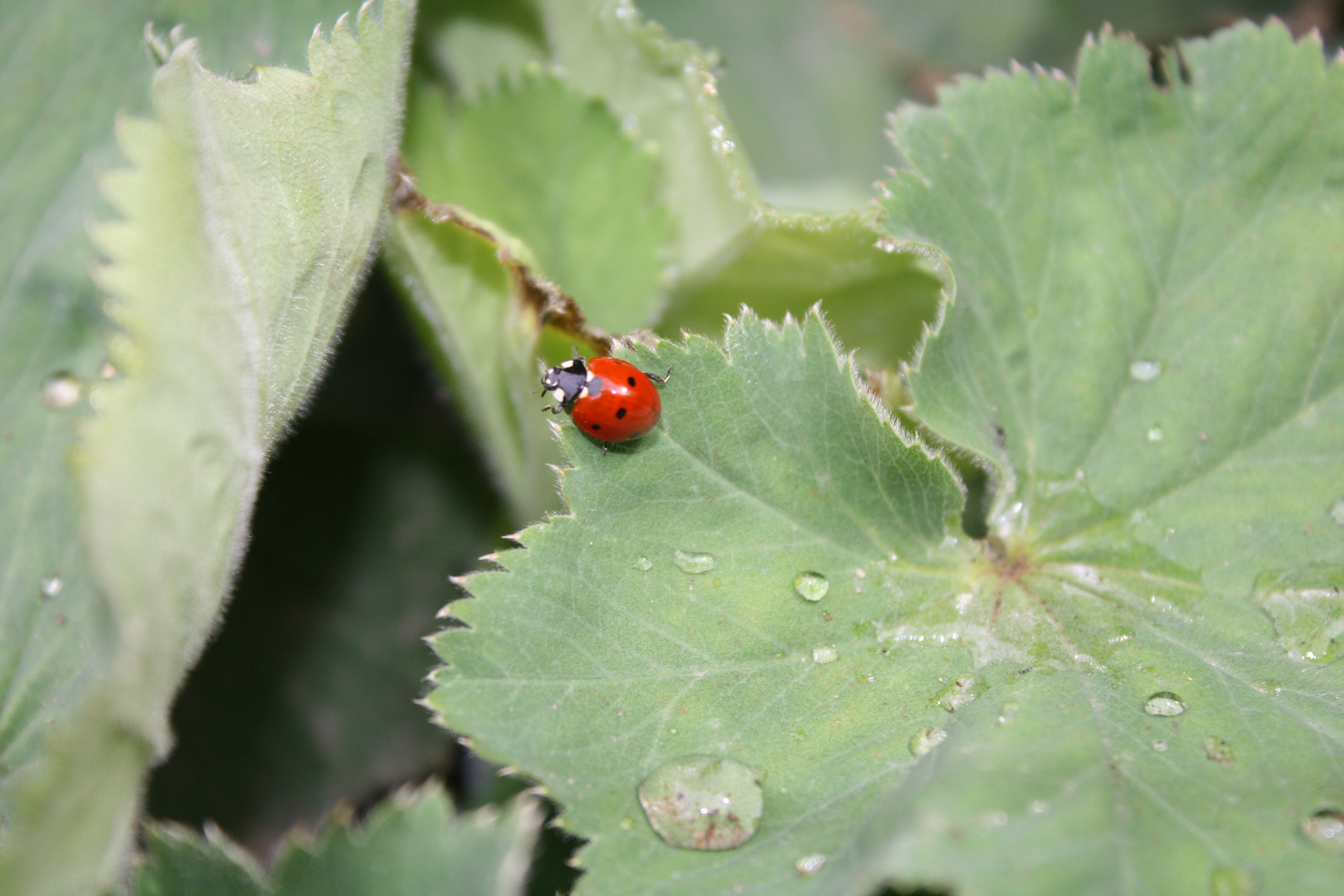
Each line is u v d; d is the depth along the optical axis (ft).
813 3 0.84
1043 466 0.69
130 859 0.64
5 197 0.71
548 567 0.65
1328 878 0.61
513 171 0.73
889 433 0.66
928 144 0.69
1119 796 0.62
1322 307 0.69
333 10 0.72
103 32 0.73
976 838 0.60
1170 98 0.70
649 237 0.73
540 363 0.66
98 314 0.70
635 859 0.63
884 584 0.66
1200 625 0.67
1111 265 0.69
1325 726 0.64
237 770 0.74
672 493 0.66
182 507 0.61
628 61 0.73
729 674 0.65
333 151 0.65
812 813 0.63
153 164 0.61
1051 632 0.66
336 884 0.63
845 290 0.71
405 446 0.78
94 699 0.59
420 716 0.75
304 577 0.76
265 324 0.64
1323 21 0.80
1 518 0.68
